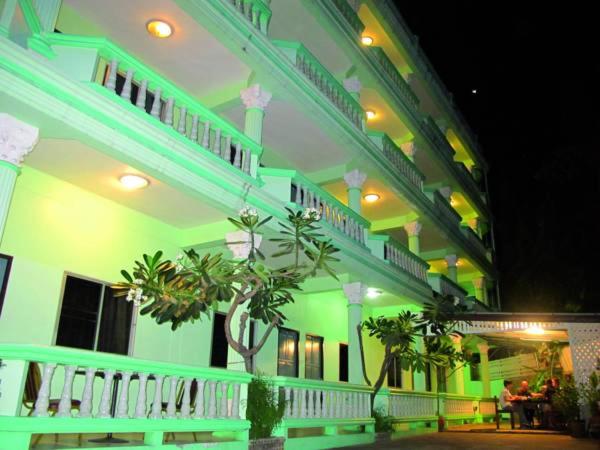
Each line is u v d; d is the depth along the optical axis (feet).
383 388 43.37
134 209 30.83
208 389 25.31
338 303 55.16
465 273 89.15
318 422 32.42
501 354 88.58
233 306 27.61
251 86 36.11
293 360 46.26
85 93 22.36
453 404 59.77
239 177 30.27
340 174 50.24
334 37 47.96
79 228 28.22
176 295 24.62
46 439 20.99
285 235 33.35
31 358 17.35
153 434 20.98
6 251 24.81
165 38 34.32
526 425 53.31
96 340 28.25
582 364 49.75
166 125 25.98
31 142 21.11
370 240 48.06
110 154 24.23
